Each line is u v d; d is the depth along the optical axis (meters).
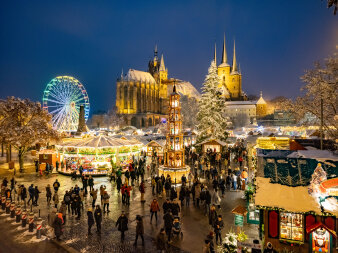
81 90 61.09
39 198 21.19
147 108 145.38
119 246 12.85
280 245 11.33
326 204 10.25
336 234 10.39
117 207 18.70
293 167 12.11
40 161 34.16
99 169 30.80
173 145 26.83
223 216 16.55
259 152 15.44
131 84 137.25
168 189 21.42
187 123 128.38
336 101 23.61
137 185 24.94
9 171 32.69
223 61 166.12
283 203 10.62
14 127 32.72
